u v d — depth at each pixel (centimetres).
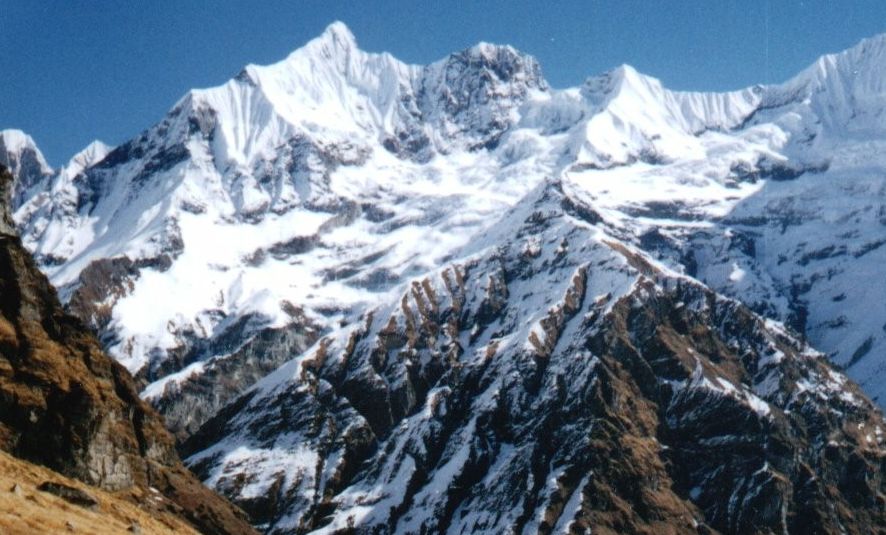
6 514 12006
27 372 18375
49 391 18400
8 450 17150
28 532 11719
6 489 13012
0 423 17362
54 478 15512
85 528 12675
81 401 18675
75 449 18212
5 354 18462
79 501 14150
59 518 12619
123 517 15375
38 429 17838
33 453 17612
